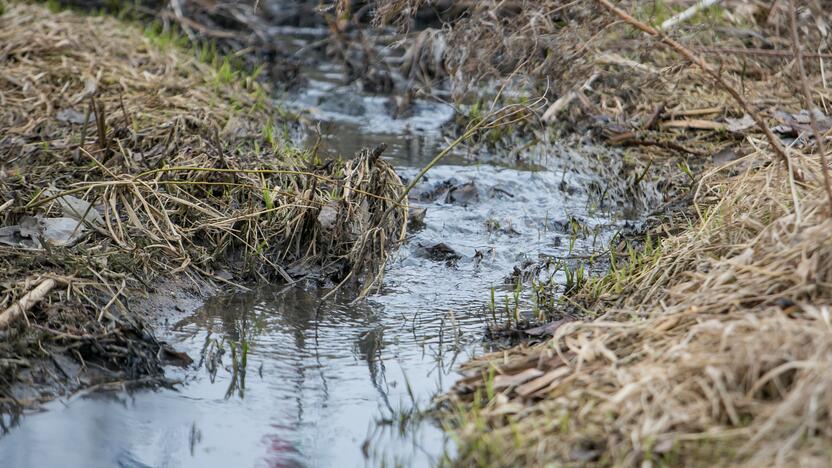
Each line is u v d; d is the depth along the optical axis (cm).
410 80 945
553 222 699
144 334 492
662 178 751
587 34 711
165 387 462
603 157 805
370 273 591
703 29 892
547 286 586
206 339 512
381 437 420
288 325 534
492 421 407
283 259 604
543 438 379
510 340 509
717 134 805
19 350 459
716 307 437
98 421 430
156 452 410
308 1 1330
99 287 516
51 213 583
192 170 641
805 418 344
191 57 1020
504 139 861
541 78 782
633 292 523
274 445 416
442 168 792
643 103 869
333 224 600
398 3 704
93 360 473
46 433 417
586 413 386
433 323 538
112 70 896
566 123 862
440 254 641
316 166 661
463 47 727
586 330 464
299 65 1042
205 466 400
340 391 463
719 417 365
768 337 377
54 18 1038
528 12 708
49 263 525
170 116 791
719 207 556
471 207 725
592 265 616
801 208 481
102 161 680
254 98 938
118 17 1181
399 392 460
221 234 605
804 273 422
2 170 649
